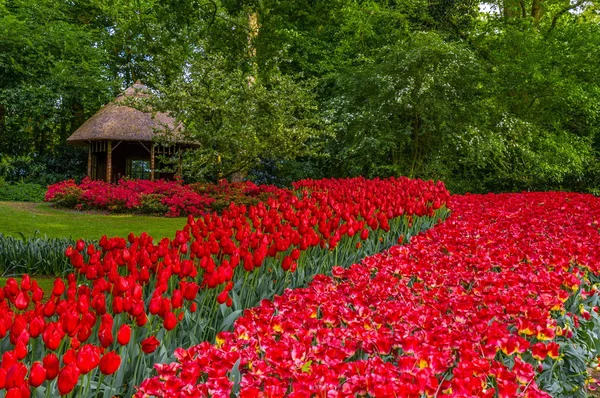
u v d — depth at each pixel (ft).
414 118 61.46
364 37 75.20
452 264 17.38
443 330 10.44
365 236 19.99
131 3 88.79
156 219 45.03
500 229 24.53
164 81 52.54
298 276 16.34
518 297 13.09
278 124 49.06
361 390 8.09
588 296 15.66
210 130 49.11
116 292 10.94
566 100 60.59
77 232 36.68
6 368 7.47
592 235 23.56
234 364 8.87
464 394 7.97
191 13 44.57
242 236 17.03
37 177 77.10
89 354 7.69
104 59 87.86
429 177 60.49
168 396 7.53
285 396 8.27
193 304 11.33
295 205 25.08
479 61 63.31
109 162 68.54
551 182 66.18
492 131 58.13
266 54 48.78
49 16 84.84
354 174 66.18
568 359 12.37
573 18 77.87
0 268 23.26
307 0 47.14
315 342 10.96
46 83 77.82
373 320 11.51
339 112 61.87
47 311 10.20
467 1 77.25
